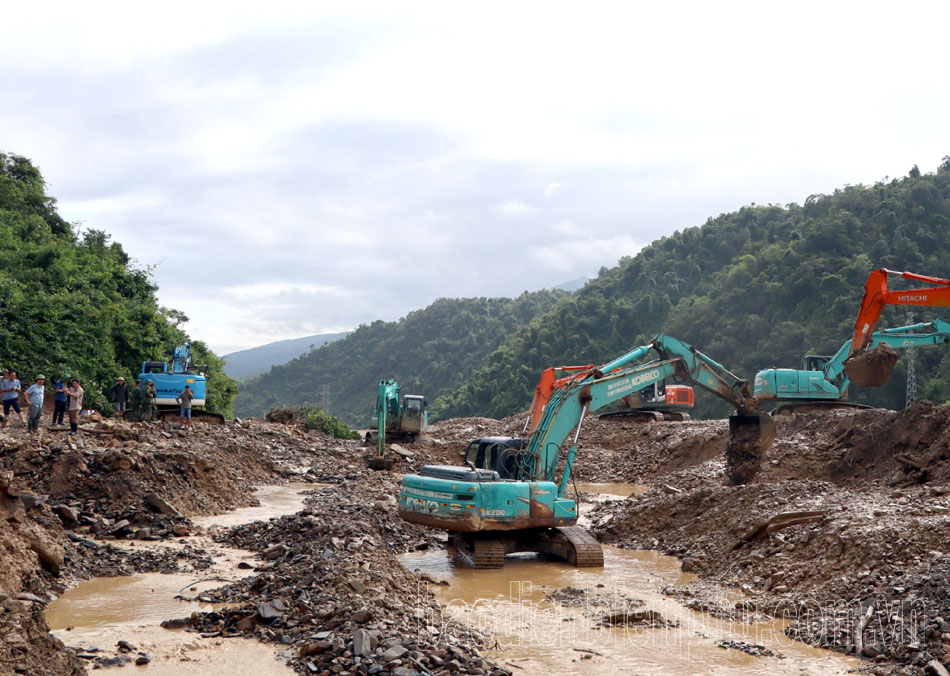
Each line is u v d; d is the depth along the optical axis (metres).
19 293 34.84
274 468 28.11
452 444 39.00
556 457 16.31
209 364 60.75
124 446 22.75
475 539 14.98
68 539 13.53
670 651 9.73
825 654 9.72
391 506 19.03
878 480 20.80
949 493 16.56
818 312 106.75
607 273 194.50
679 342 18.75
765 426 19.78
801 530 14.22
